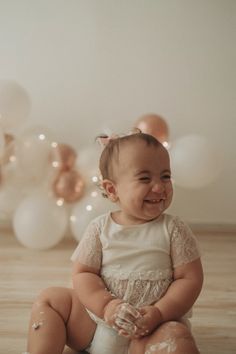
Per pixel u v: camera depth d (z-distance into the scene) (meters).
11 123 2.60
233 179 3.09
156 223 1.26
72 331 1.28
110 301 1.19
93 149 2.66
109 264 1.25
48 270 2.22
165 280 1.22
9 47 3.02
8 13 2.99
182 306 1.18
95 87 3.05
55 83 3.05
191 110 3.07
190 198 3.11
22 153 2.60
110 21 3.01
